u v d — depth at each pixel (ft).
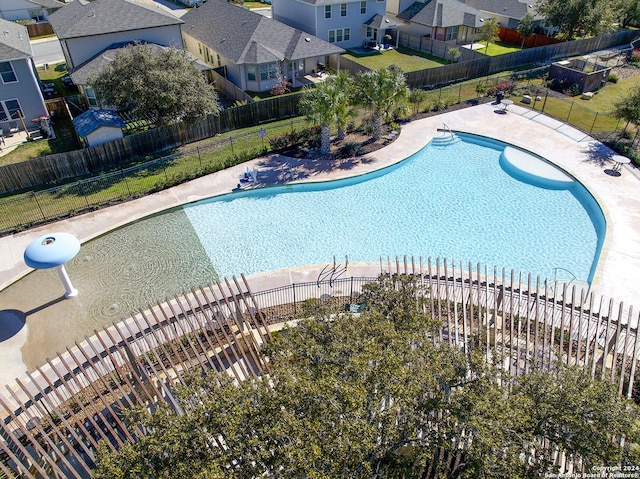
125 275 68.23
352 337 36.32
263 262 70.85
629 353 49.16
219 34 142.82
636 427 32.27
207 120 104.47
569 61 137.49
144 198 84.69
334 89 91.81
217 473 27.76
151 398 42.96
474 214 81.61
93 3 125.70
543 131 106.63
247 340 51.93
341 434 29.22
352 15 163.84
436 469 33.96
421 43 168.66
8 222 77.61
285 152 99.50
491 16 185.06
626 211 77.97
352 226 78.79
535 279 66.03
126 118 112.16
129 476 29.17
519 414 31.45
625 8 177.37
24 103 108.99
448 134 106.32
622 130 105.09
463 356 35.86
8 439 40.91
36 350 55.77
